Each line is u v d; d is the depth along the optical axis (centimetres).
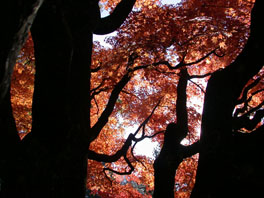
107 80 912
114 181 1227
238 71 431
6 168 334
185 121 739
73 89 416
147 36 828
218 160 375
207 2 844
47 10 294
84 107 428
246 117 495
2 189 346
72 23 404
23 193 334
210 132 414
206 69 1124
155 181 625
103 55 1010
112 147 1305
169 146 645
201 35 786
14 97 984
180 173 1134
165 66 958
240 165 345
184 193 1084
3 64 213
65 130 353
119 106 1224
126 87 1216
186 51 827
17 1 211
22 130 1027
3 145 329
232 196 337
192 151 662
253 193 323
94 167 1141
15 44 219
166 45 819
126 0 606
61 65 321
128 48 807
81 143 393
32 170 336
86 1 409
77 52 428
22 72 918
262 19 410
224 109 428
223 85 440
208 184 372
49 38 310
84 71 440
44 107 337
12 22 211
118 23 606
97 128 621
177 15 834
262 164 331
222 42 801
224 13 835
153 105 1202
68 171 371
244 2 840
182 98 796
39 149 339
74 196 380
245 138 371
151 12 902
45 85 330
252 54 419
